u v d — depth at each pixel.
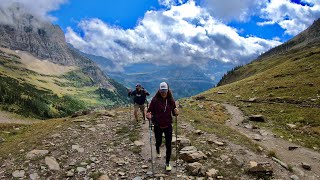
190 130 20.55
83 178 12.52
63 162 14.36
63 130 21.16
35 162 14.25
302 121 34.03
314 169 15.73
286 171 13.48
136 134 19.33
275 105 48.84
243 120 35.72
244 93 70.69
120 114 29.38
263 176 12.43
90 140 18.28
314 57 100.62
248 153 15.18
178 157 14.27
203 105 53.50
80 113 31.20
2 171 13.41
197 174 12.36
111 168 13.38
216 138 18.19
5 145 18.22
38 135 20.27
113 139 18.42
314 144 23.41
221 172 12.60
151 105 12.26
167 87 12.03
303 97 51.25
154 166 13.27
